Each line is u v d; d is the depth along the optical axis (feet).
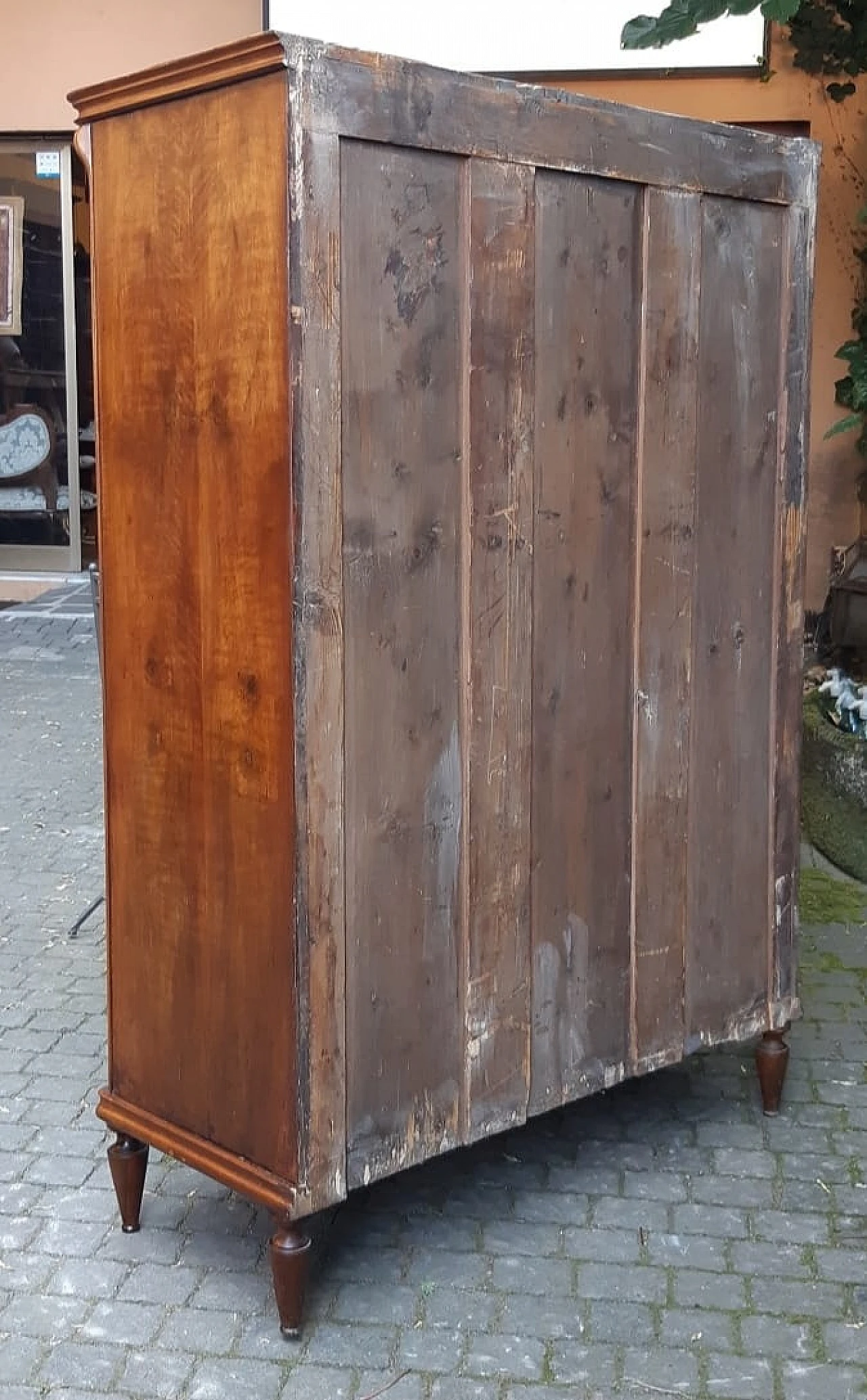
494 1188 10.07
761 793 10.50
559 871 9.27
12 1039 12.31
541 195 8.48
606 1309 8.73
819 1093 11.44
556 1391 8.02
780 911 10.71
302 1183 8.14
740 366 9.81
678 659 9.71
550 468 8.79
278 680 7.80
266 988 8.14
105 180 8.38
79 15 28.99
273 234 7.41
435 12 23.39
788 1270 9.14
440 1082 8.78
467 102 7.97
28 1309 8.73
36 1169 10.31
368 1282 8.99
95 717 22.75
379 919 8.32
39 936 14.60
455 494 8.32
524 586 8.75
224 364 7.81
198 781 8.38
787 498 10.24
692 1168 10.33
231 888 8.27
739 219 9.64
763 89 22.35
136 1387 8.05
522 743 8.89
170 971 8.75
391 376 7.89
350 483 7.80
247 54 7.32
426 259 7.96
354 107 7.47
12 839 17.47
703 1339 8.46
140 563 8.53
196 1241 9.45
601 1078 9.73
